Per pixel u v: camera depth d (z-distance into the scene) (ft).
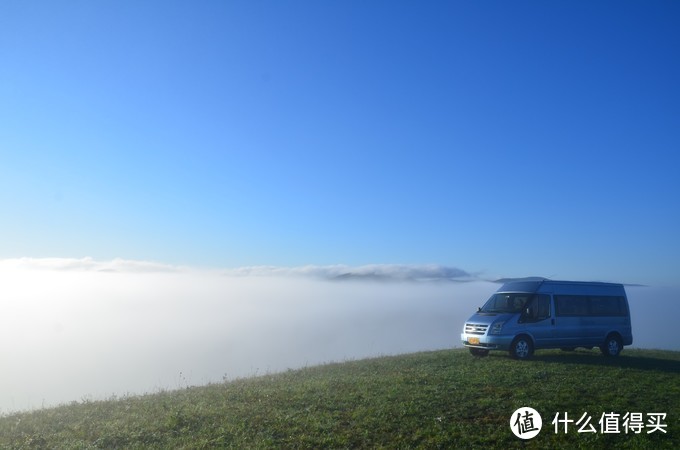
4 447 31.12
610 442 30.60
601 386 42.22
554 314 61.36
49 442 31.76
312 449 29.48
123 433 32.68
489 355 62.44
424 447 29.40
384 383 44.39
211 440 30.81
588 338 63.05
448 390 40.75
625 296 67.56
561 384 42.86
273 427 32.68
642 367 53.78
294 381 51.44
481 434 31.24
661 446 29.84
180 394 46.29
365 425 32.68
